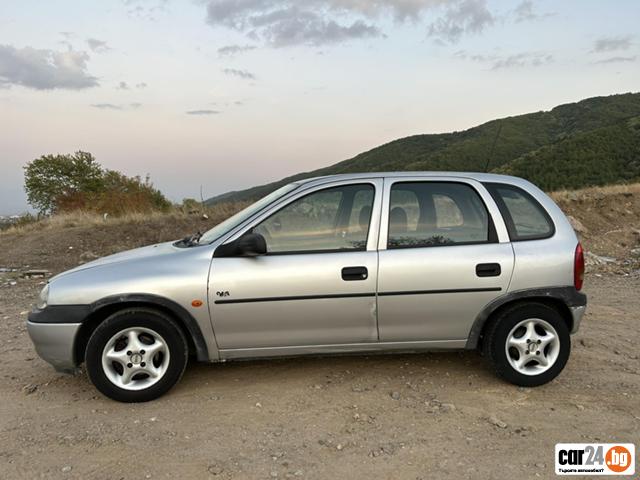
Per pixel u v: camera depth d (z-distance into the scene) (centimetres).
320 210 392
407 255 380
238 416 348
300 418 344
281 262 374
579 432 322
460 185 407
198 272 369
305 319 376
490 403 365
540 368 389
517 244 390
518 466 284
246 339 378
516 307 386
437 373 421
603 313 611
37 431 330
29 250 1230
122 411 358
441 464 287
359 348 389
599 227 1472
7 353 492
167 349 370
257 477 275
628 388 388
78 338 366
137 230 1394
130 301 363
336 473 279
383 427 331
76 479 275
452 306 383
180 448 307
